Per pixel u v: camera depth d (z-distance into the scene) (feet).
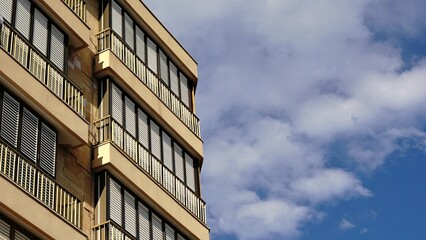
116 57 94.58
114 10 100.12
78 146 83.15
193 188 102.53
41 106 78.33
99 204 83.25
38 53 81.92
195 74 113.91
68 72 88.22
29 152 75.87
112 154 85.92
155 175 94.02
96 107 90.94
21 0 82.69
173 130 101.35
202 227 98.07
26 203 71.10
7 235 69.15
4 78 74.74
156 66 105.40
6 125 73.87
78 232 76.69
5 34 77.82
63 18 87.61
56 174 79.15
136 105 96.32
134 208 87.56
